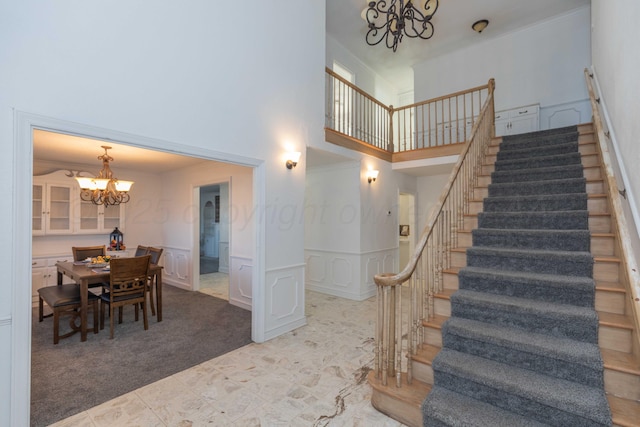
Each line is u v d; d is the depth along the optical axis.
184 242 5.69
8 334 1.80
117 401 2.21
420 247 2.27
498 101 6.00
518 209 3.12
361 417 2.05
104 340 3.29
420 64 6.94
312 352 3.05
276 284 3.47
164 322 3.90
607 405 1.49
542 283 2.15
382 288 2.14
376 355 2.18
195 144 2.74
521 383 1.68
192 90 2.73
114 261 3.37
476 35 5.96
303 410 2.13
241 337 3.42
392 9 2.99
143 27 2.42
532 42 5.68
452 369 1.88
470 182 3.55
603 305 1.98
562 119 5.41
